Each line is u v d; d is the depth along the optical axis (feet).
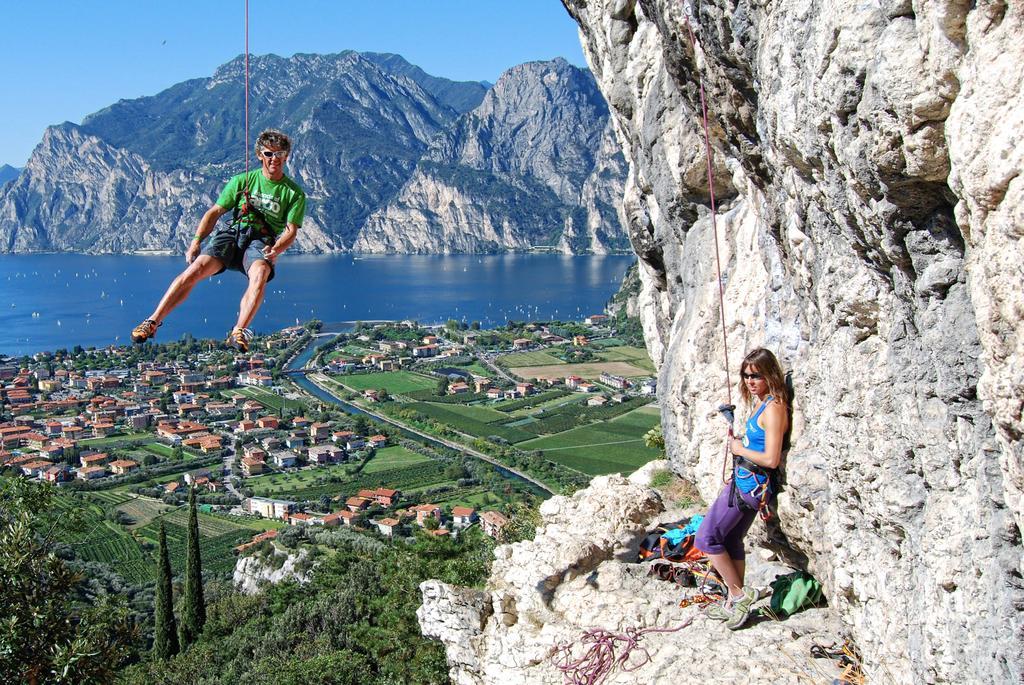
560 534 33.78
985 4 12.73
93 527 268.82
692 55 25.96
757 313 29.71
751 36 21.16
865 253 18.76
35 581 41.57
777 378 24.03
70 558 221.46
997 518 15.47
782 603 25.90
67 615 42.14
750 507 24.91
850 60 16.08
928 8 13.80
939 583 17.47
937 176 15.19
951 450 17.04
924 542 17.92
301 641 109.29
